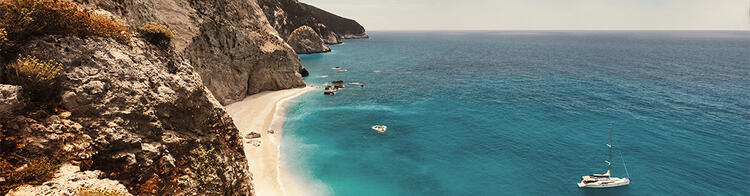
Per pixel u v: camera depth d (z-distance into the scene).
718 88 75.38
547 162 34.78
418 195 28.27
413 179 30.80
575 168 33.53
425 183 30.17
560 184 30.52
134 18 23.41
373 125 45.12
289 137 39.09
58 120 11.65
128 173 12.87
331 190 28.25
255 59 58.09
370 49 185.25
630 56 159.50
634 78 89.81
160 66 17.61
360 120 47.19
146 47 17.73
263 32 65.62
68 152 11.24
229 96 50.06
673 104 59.28
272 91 62.41
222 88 48.53
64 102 12.16
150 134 14.53
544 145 39.25
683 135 43.03
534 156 36.16
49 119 11.45
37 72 11.53
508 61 132.00
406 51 176.50
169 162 14.66
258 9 72.19
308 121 45.62
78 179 10.70
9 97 10.46
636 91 71.31
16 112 10.70
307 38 151.50
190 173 15.88
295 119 46.12
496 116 50.91
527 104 58.56
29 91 11.48
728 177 31.98
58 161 10.91
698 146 39.41
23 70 11.26
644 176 32.06
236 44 52.62
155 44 18.89
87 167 11.62
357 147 37.38
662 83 81.88
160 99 15.98
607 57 153.50
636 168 33.66
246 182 20.75
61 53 12.83
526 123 47.59
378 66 108.31
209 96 20.64
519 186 30.06
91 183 10.84
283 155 33.88
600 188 29.89
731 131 44.69
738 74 98.31
